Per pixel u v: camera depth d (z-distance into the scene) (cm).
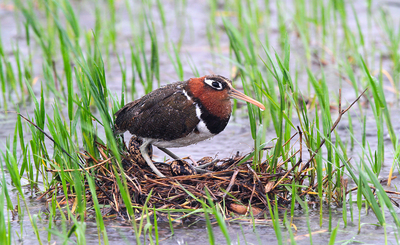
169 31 2542
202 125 1139
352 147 1491
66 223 1063
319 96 1130
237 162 1196
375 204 987
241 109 1839
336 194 1170
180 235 1013
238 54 1633
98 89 1153
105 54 2305
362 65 1317
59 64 2209
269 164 1166
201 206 1085
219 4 2950
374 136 1584
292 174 1184
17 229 1047
